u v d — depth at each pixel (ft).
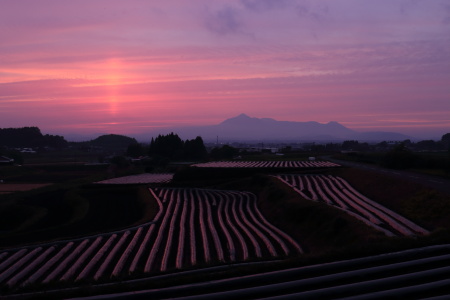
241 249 63.57
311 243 65.67
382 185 98.73
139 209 113.50
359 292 28.84
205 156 326.85
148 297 29.68
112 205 120.88
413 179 95.04
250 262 42.91
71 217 108.58
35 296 30.96
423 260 33.47
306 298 27.96
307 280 30.81
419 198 72.54
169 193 142.10
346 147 451.53
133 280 37.76
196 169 180.04
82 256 60.23
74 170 257.34
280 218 88.07
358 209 77.82
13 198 140.67
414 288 28.37
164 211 105.09
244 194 136.05
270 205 104.12
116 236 75.36
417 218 63.46
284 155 304.91
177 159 317.83
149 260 57.21
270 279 32.17
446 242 38.17
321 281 30.81
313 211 76.84
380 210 75.82
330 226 65.72
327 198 98.53
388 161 145.89
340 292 28.71
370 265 34.04
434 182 87.51
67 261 58.08
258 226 83.76
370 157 209.56
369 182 108.88
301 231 73.92
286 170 169.17
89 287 32.27
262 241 68.44
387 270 32.42
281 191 106.73
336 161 211.00
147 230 80.89
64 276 50.90
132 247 65.72
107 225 90.53
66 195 143.74
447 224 55.77
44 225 99.50
